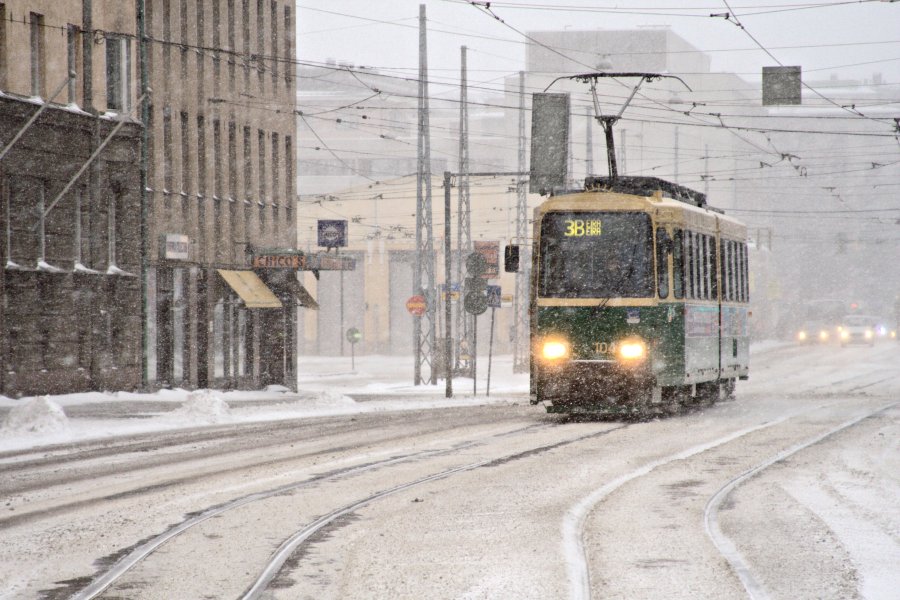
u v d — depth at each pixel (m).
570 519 26.98
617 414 62.09
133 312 79.44
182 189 86.50
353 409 69.94
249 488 32.53
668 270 55.84
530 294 56.84
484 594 19.00
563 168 76.88
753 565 21.67
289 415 65.12
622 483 33.53
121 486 33.34
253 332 94.75
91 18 75.88
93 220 76.88
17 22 69.00
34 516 27.86
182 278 85.81
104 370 77.31
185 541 24.22
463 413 65.25
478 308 84.00
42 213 71.88
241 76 94.75
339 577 20.59
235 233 93.75
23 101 69.00
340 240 100.19
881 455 41.38
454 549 23.19
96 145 75.56
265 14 99.38
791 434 49.72
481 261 84.12
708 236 62.25
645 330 55.28
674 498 30.48
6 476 36.22
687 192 62.81
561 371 55.75
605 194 56.59
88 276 75.81
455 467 37.53
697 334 59.53
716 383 69.12
